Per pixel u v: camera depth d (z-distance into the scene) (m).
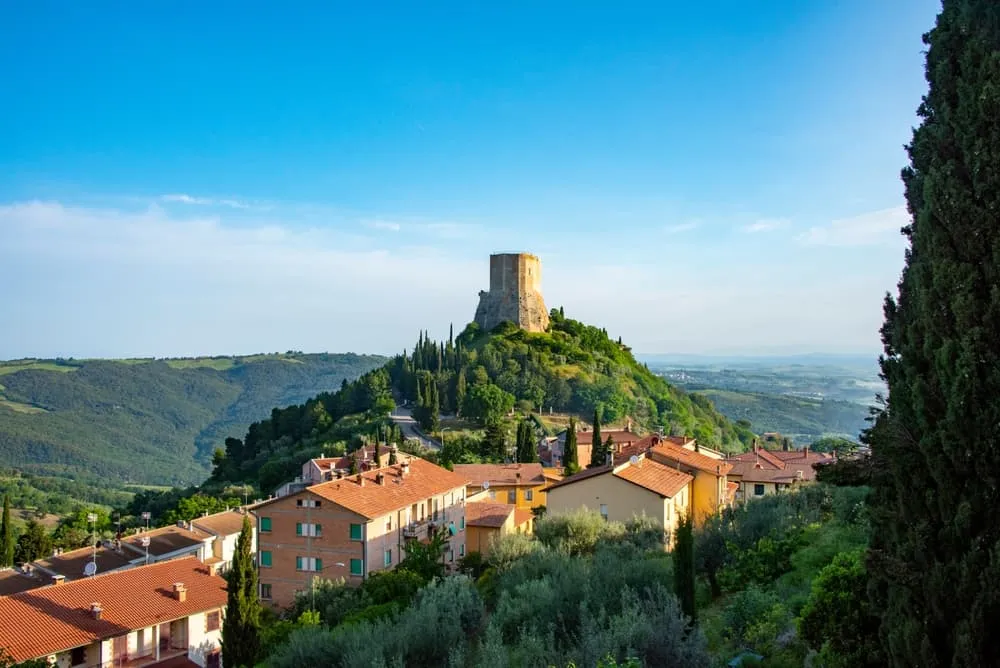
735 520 40.47
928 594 13.80
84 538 99.81
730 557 35.94
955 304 14.12
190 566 49.19
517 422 149.12
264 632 40.66
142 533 77.88
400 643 28.20
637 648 23.05
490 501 79.62
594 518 47.41
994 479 13.52
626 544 42.75
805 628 18.44
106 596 43.12
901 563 14.32
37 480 196.00
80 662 39.19
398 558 59.75
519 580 35.28
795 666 21.92
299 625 41.84
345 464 99.44
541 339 188.00
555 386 169.00
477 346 184.25
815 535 34.47
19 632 37.75
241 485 125.56
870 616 16.77
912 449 14.92
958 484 14.03
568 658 23.41
